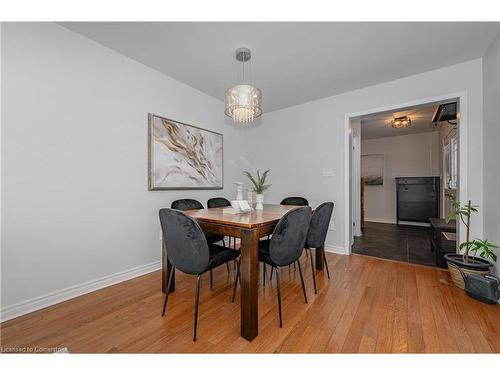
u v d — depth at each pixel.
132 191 2.35
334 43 2.06
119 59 2.24
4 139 1.56
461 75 2.37
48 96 1.76
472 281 1.83
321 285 2.12
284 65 2.45
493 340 1.33
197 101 3.13
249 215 1.84
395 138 5.98
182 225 1.39
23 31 1.64
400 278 2.28
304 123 3.58
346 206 3.16
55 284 1.80
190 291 2.03
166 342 1.34
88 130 2.00
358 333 1.41
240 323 1.52
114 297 1.90
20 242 1.63
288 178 3.78
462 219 2.23
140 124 2.43
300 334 1.41
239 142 3.94
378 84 2.90
